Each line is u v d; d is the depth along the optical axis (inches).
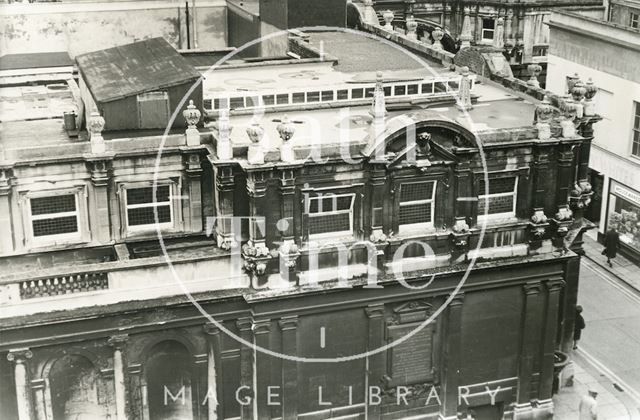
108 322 1187.9
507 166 1277.1
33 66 1921.8
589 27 2023.9
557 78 2193.7
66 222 1266.0
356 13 2127.2
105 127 1289.4
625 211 1951.3
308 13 1951.3
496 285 1309.1
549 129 1268.5
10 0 2171.5
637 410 1419.8
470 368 1349.7
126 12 2236.7
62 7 2176.4
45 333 1165.7
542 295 1342.3
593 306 1748.3
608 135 1984.5
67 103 1499.8
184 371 1264.8
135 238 1294.3
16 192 1224.2
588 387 1485.0
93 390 1224.8
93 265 1180.5
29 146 1253.1
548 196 1306.6
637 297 1786.4
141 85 1306.6
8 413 1194.0
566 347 1528.1
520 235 1316.4
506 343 1353.3
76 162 1234.0
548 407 1389.0
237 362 1267.2
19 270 1254.3
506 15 2642.7
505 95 1577.3
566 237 1416.1
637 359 1571.1
